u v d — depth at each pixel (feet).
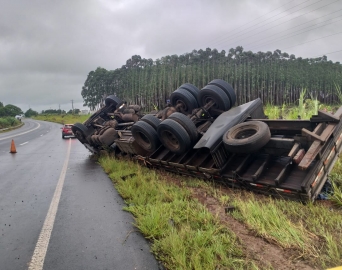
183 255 11.13
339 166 22.68
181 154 25.80
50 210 19.01
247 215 14.73
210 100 28.94
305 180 16.26
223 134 21.66
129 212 17.78
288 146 18.47
